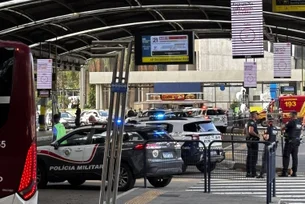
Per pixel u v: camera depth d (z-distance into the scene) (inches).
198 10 1261.1
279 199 500.7
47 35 1457.9
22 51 260.5
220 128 1795.0
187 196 521.3
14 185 253.4
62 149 602.9
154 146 583.2
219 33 1644.9
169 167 590.6
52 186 645.3
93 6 1193.4
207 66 3678.6
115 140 376.2
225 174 588.1
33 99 261.6
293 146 714.8
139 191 552.4
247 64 1197.1
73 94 3927.2
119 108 377.1
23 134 255.3
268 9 1160.8
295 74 2672.2
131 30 1508.4
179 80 2719.0
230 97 3700.8
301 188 610.2
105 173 380.2
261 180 601.6
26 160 254.8
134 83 2768.2
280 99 1967.3
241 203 477.4
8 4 1046.4
